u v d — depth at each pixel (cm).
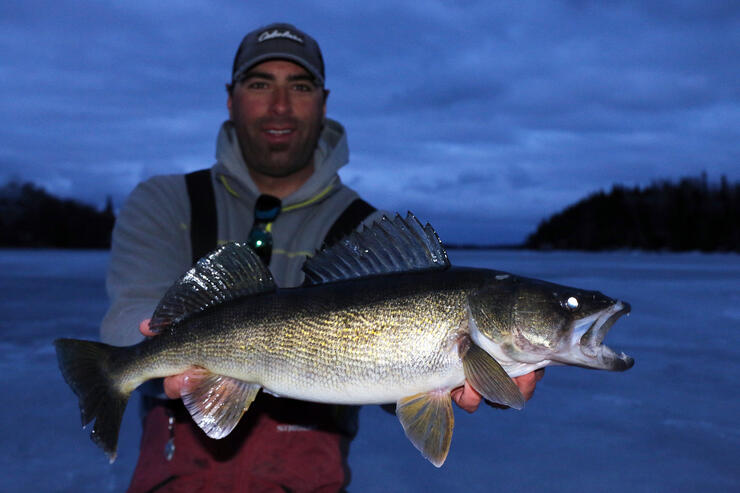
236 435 93
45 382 169
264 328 78
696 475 112
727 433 133
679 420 142
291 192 119
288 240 107
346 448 102
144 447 95
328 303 77
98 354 81
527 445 128
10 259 1182
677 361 201
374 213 111
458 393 82
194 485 91
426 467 119
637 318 293
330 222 109
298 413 95
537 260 1554
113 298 100
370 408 160
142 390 97
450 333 76
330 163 111
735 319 292
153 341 81
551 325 77
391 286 78
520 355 78
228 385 80
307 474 93
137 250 104
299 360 77
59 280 529
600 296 79
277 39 109
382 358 76
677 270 858
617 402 157
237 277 81
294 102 110
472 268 81
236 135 113
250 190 106
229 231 107
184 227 107
